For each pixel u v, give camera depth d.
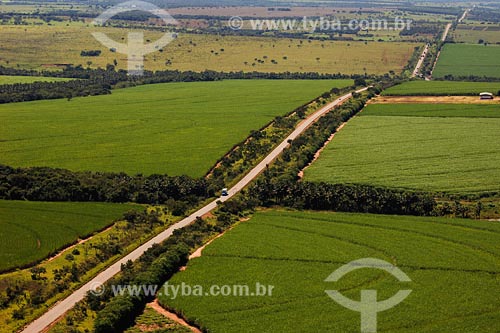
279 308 97.00
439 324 92.44
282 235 124.31
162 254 112.81
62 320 96.00
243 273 108.19
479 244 119.31
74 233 126.62
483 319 93.56
